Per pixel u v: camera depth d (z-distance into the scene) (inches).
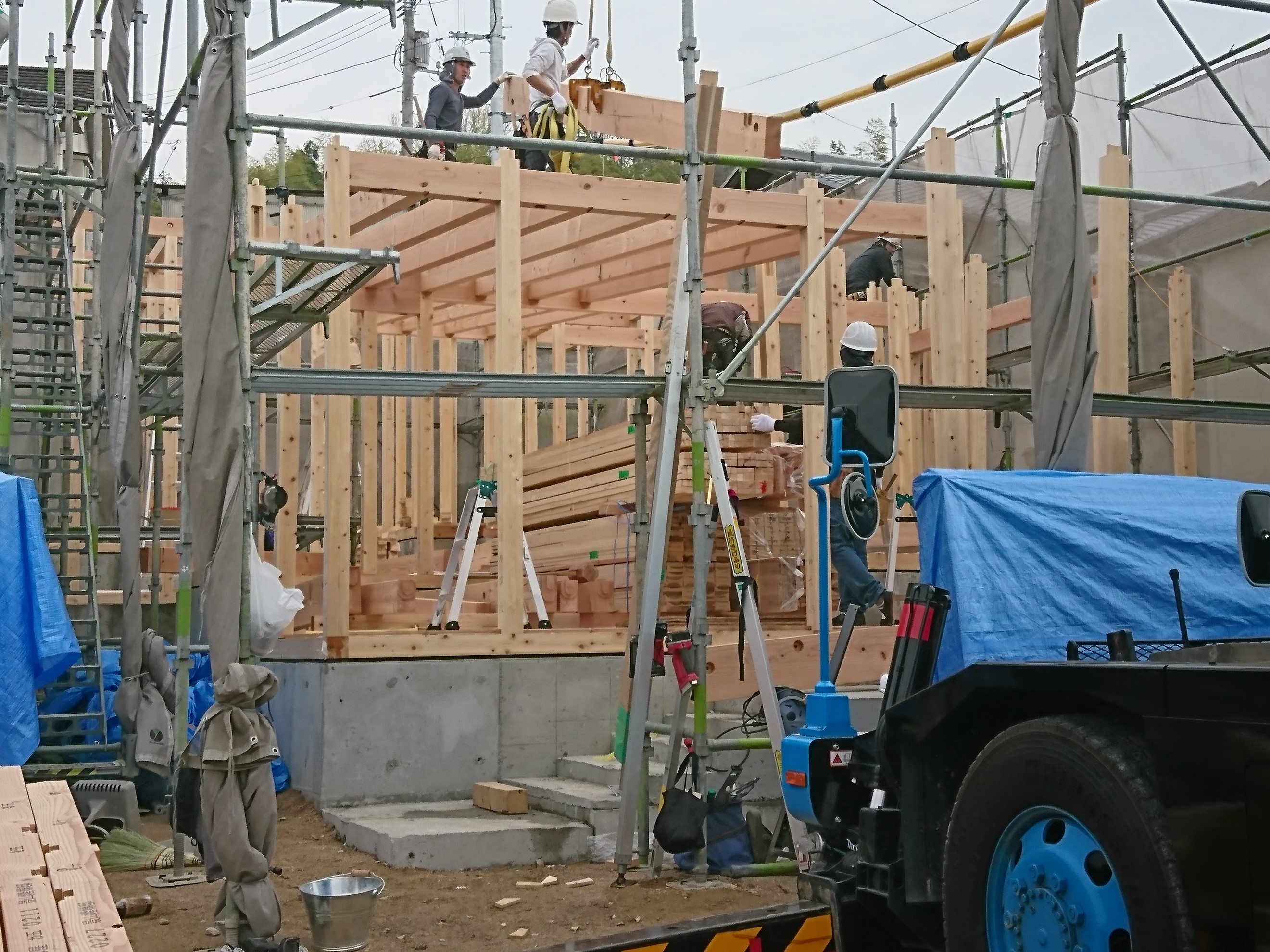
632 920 250.7
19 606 310.5
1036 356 320.2
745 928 176.7
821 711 187.8
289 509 447.5
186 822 294.4
